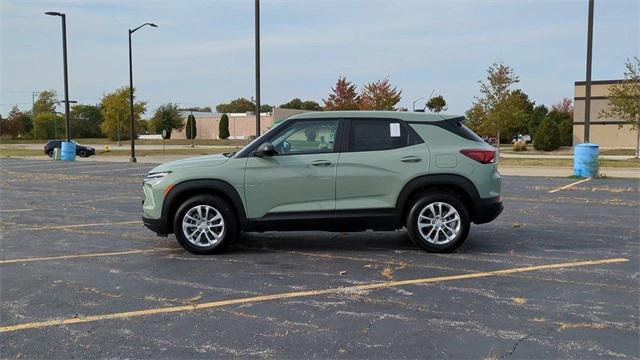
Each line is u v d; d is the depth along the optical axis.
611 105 36.53
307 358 4.03
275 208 7.03
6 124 97.19
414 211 7.04
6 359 4.04
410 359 4.00
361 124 7.16
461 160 7.01
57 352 4.16
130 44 36.47
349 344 4.27
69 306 5.18
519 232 8.64
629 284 5.80
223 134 90.44
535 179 17.52
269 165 7.00
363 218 7.00
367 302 5.25
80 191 14.82
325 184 6.96
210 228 7.13
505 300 5.29
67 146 32.81
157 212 7.09
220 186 6.99
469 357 4.03
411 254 7.15
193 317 4.88
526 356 4.04
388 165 6.97
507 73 37.84
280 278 6.07
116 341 4.36
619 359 3.98
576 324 4.66
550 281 5.91
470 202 7.16
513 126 38.97
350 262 6.75
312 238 8.22
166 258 7.01
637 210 10.95
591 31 18.02
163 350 4.18
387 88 45.09
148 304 5.23
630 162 27.06
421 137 7.10
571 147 46.72
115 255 7.19
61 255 7.21
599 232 8.64
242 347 4.23
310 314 4.93
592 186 15.29
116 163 28.08
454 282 5.88
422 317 4.84
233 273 6.28
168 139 93.69
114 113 78.00
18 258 7.06
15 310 5.08
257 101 19.81
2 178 18.69
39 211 11.19
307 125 7.14
